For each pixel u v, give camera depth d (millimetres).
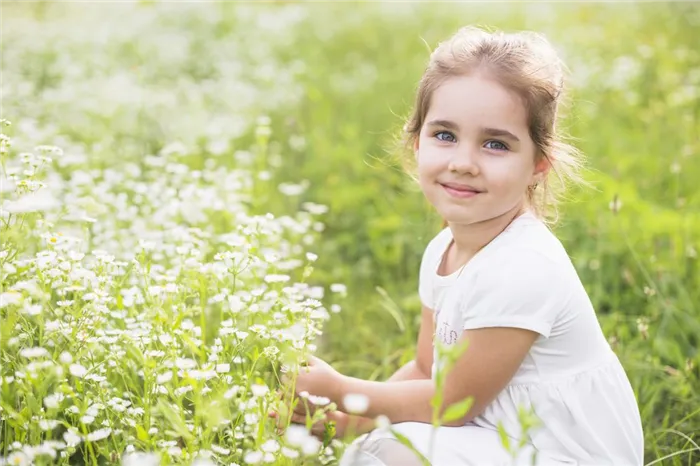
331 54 9148
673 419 3670
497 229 3045
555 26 9523
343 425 3133
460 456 2783
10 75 7281
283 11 10172
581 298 2957
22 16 10219
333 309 3629
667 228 4977
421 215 5551
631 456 2926
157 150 6281
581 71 7566
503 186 2938
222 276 3438
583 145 6262
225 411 2766
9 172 3537
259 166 5828
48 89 7305
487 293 2879
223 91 7375
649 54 7750
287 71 8023
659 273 4465
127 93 6809
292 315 3047
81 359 3107
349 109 7348
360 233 5512
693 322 4176
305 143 6555
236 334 2965
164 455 2568
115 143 6293
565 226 5223
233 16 9891
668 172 5863
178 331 2920
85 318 2990
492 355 2863
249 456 2488
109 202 4527
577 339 2938
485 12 10062
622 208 5199
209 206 4559
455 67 2982
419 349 3455
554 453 2855
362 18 9977
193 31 9461
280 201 5609
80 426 2990
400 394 2982
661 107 6672
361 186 5945
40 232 3781
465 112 2920
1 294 2771
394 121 7055
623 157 5934
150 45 8680
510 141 2934
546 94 3004
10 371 3104
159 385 2904
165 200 4684
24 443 2758
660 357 4121
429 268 3367
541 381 2912
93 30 9203
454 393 2898
